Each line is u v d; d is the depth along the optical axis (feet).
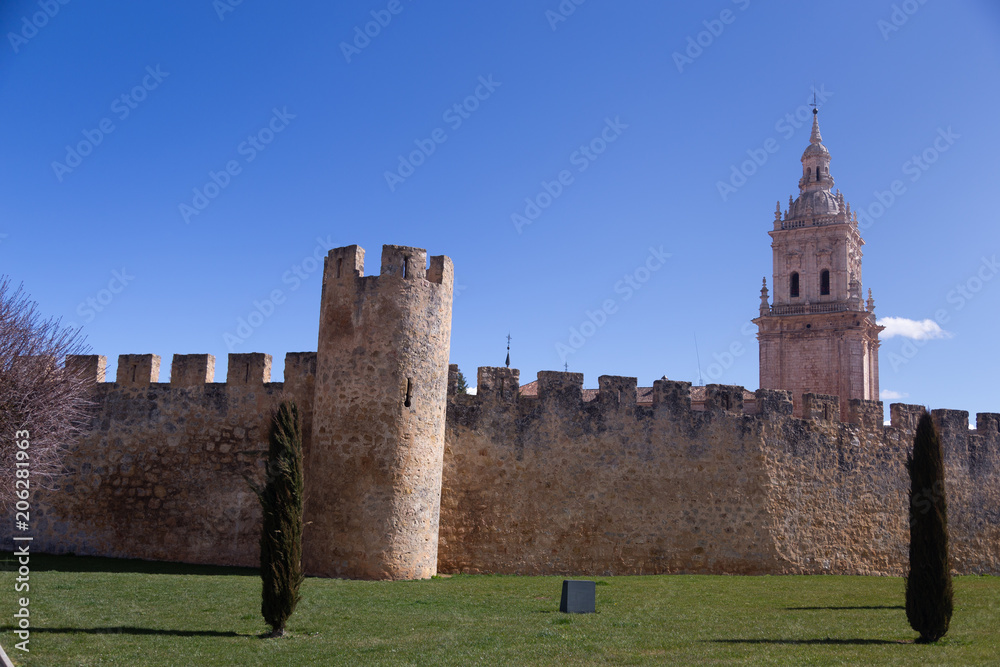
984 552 117.50
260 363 107.14
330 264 95.50
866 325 308.81
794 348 312.91
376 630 60.44
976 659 51.88
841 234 316.19
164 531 105.40
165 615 64.23
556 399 105.91
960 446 119.55
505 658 51.55
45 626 58.70
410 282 92.48
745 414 110.32
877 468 114.42
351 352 91.50
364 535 87.40
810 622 65.72
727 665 49.67
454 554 100.48
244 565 102.68
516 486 103.04
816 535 109.19
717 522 106.22
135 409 109.19
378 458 88.69
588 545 102.99
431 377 92.53
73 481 108.17
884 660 51.08
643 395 162.91
